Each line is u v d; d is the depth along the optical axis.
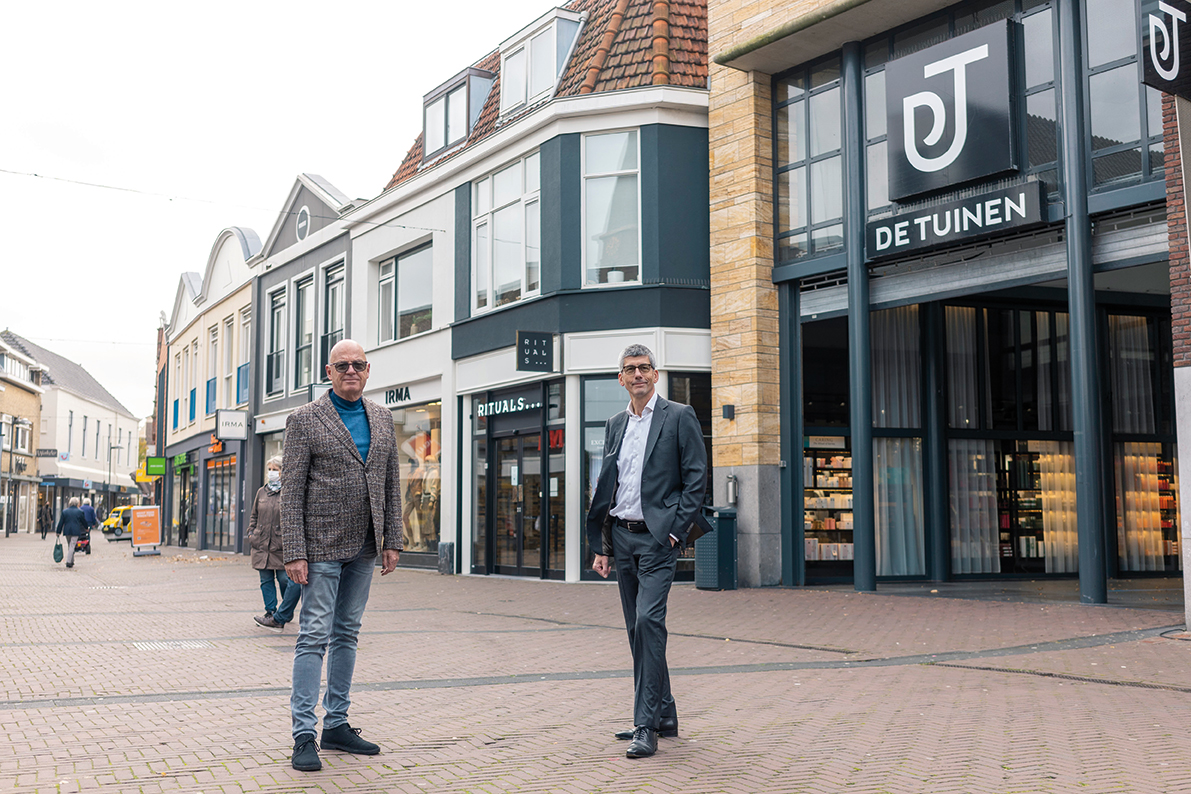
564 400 16.20
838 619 10.58
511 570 17.36
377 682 6.93
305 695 4.57
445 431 19.05
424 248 20.52
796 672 7.31
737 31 15.06
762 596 13.12
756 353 14.59
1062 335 16.78
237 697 6.27
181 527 35.84
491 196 18.14
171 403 38.66
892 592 13.60
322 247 24.42
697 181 15.73
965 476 16.02
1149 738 5.09
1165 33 8.76
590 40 17.20
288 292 26.22
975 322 16.38
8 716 5.63
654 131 15.63
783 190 14.92
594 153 16.09
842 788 4.18
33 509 63.38
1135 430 16.83
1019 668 7.30
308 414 4.82
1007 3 12.40
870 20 13.36
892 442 15.77
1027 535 16.22
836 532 15.28
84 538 28.44
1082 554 11.38
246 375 29.05
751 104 14.96
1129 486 16.73
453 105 20.39
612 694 6.45
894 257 13.40
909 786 4.21
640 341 15.48
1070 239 11.45
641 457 5.08
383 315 21.91
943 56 12.62
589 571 15.72
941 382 15.90
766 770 4.48
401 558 20.42
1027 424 16.41
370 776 4.36
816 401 15.47
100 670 7.36
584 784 4.24
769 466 14.57
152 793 4.05
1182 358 9.10
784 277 14.66
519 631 9.92
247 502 27.98
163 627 10.20
